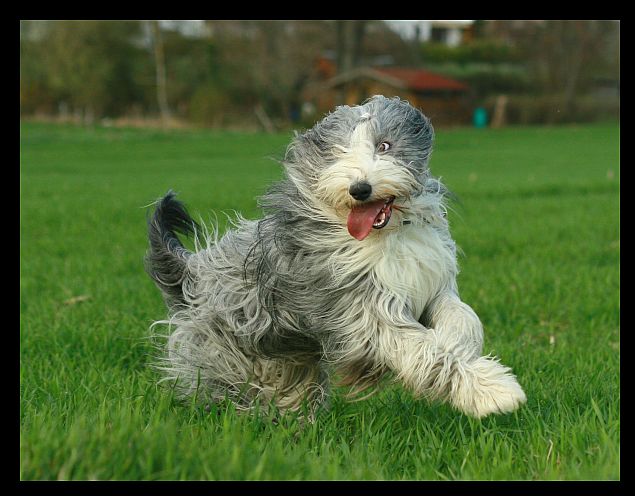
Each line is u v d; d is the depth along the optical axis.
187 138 52.88
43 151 42.62
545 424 5.32
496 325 8.95
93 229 16.36
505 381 4.86
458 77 69.06
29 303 10.02
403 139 5.40
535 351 7.69
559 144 48.06
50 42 63.06
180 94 65.00
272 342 5.99
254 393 6.29
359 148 5.29
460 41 79.75
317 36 65.69
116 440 4.22
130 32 64.31
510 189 22.73
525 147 45.75
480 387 4.86
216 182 25.92
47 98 66.88
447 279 5.49
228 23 63.22
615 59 69.12
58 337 8.06
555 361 7.23
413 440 5.40
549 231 15.25
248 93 63.97
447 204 5.77
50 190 23.56
